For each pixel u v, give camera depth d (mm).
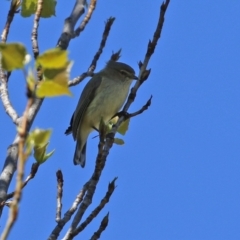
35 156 9664
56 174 9703
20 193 5195
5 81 10828
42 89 5383
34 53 10438
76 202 9000
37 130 6051
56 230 8602
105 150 9180
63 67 5395
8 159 10094
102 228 8680
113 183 8867
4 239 4996
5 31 11156
